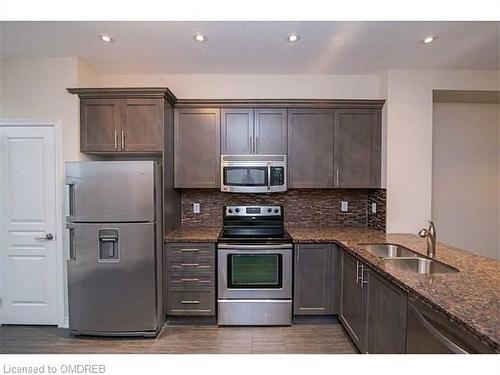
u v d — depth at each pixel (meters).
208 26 2.29
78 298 2.65
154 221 2.67
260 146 3.20
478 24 2.24
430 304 1.36
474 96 3.34
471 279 1.65
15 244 2.87
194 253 2.88
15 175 2.86
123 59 2.91
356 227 3.54
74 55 2.81
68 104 2.84
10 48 2.65
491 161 3.67
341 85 3.37
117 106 2.85
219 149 3.20
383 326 1.89
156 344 2.58
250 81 3.38
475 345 1.16
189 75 3.36
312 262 2.89
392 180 3.11
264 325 2.89
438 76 3.11
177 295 2.89
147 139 2.86
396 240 2.77
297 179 3.23
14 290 2.88
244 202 3.54
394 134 3.11
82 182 2.61
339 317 2.86
